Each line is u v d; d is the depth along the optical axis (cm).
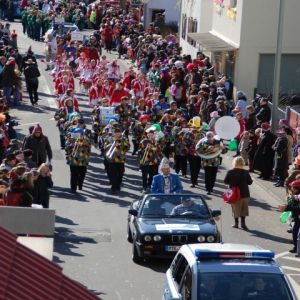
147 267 2456
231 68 5381
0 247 997
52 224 1573
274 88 4016
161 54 6019
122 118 4069
